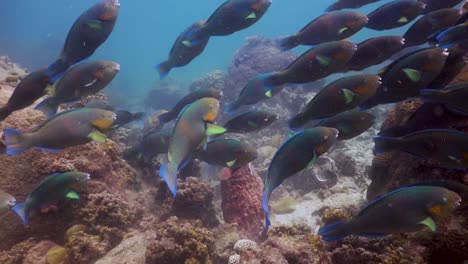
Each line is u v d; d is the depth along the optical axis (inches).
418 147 128.3
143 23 6309.1
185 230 158.9
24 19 4352.9
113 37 4601.4
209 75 758.5
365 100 153.1
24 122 215.5
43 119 222.8
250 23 186.2
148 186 251.4
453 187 120.2
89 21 160.9
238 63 674.2
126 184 227.0
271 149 389.1
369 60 181.3
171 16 6456.7
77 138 140.8
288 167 120.2
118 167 225.6
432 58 146.6
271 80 184.1
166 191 223.0
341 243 148.4
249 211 219.1
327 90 149.9
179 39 202.1
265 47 694.5
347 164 290.8
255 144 429.1
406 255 131.8
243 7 181.0
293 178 309.7
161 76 214.1
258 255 140.0
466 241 125.0
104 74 171.2
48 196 153.8
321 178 287.9
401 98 160.7
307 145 122.1
